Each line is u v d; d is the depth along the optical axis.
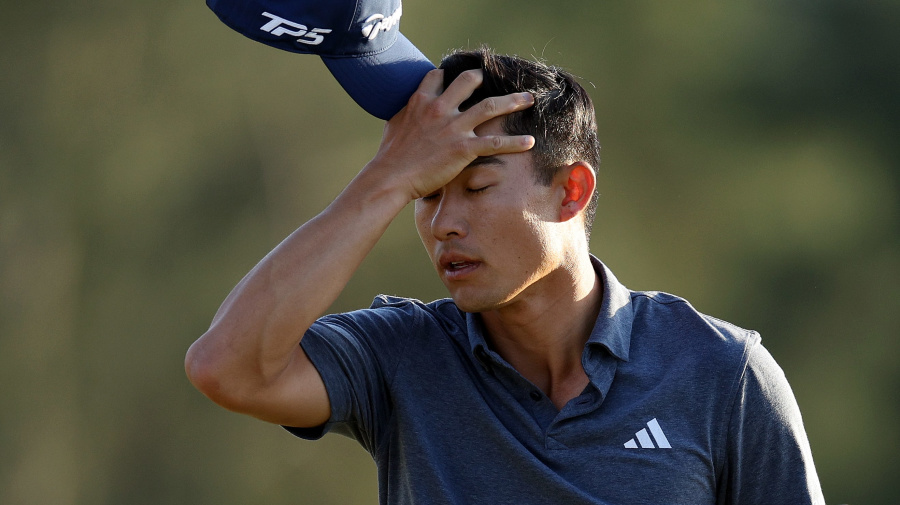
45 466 42.62
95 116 44.00
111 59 44.19
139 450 43.09
